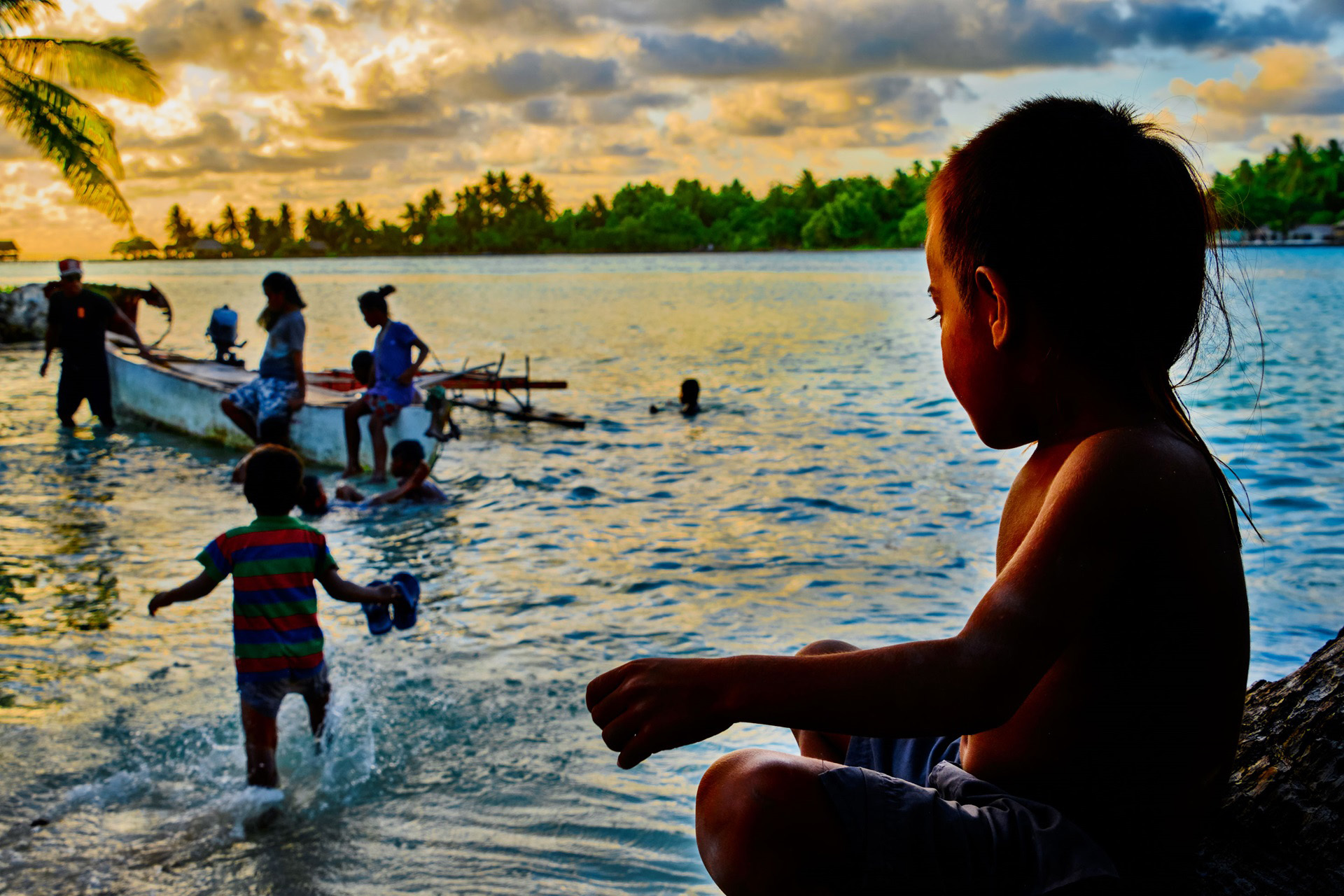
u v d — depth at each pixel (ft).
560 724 14.58
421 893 10.48
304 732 14.58
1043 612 3.79
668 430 42.65
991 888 4.25
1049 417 4.47
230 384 41.42
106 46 64.13
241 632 13.24
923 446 37.42
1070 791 4.39
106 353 45.88
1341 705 5.74
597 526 26.61
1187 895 4.88
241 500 30.63
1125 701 4.15
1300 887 5.12
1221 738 4.19
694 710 3.85
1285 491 27.35
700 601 20.02
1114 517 3.88
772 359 71.10
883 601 19.70
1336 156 473.26
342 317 131.85
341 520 27.84
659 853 11.16
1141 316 4.24
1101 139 4.25
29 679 16.38
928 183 4.89
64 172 64.95
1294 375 52.70
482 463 36.09
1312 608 17.87
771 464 34.73
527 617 19.26
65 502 30.35
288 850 11.38
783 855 4.28
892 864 4.25
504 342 88.74
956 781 4.82
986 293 4.43
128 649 17.78
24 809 12.33
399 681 16.19
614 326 108.17
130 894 10.59
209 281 335.26
